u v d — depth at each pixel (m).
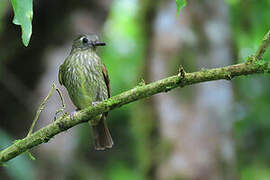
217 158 10.86
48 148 12.60
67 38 13.45
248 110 13.48
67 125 5.93
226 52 11.52
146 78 11.82
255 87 13.65
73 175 13.59
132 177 14.38
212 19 11.59
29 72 13.39
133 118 12.09
